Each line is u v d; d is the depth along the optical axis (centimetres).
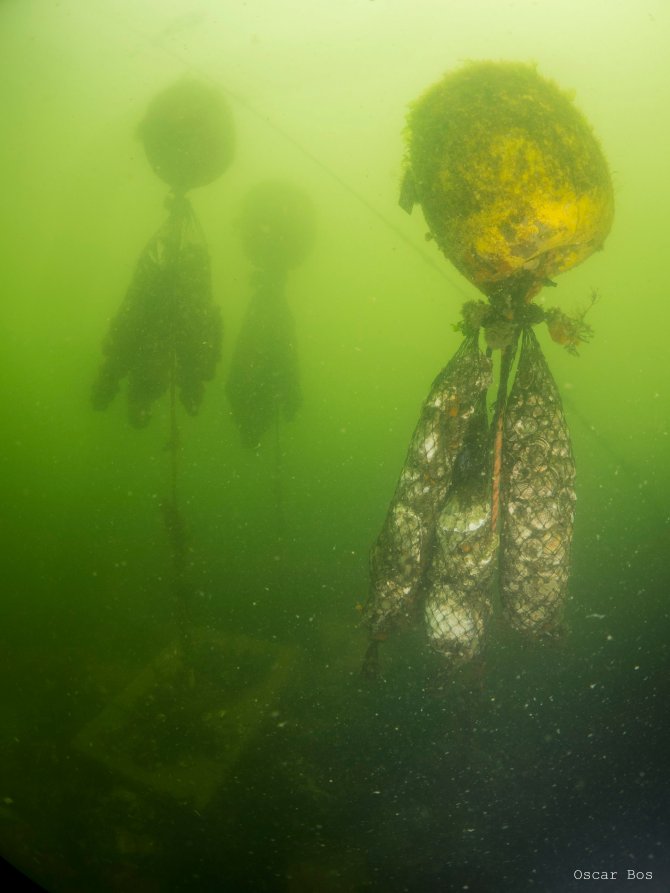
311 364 1070
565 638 141
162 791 145
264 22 370
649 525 333
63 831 134
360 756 155
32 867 125
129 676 193
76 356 823
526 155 116
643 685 178
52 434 705
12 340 912
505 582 138
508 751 156
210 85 206
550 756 155
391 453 728
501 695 174
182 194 204
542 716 167
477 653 137
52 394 840
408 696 175
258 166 513
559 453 133
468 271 129
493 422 131
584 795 144
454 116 121
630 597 238
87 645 212
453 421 130
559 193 117
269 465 565
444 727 163
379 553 138
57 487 496
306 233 278
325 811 142
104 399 218
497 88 121
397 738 161
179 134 193
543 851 133
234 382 268
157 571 285
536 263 126
